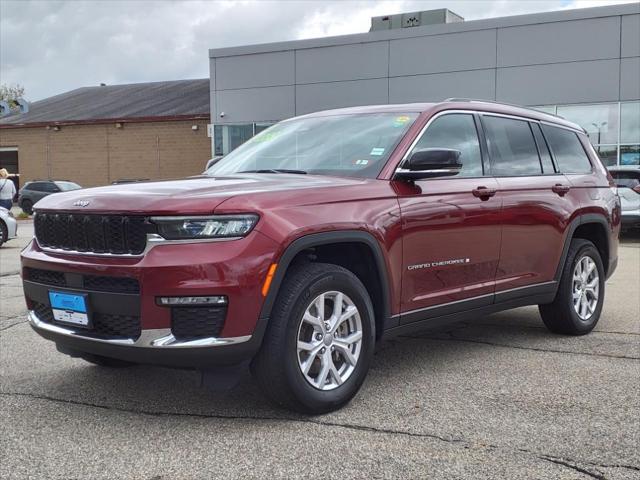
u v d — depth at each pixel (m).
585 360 4.86
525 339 5.55
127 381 4.44
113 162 35.22
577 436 3.42
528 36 20.59
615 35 19.58
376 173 4.14
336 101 23.36
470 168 4.71
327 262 4.05
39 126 36.44
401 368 4.69
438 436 3.43
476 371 4.60
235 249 3.35
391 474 3.00
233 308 3.34
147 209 3.37
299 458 3.18
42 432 3.55
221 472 3.04
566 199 5.45
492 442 3.35
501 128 5.13
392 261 4.02
